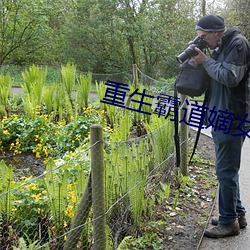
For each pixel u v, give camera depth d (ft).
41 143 18.19
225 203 10.84
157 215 12.09
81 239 9.18
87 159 12.29
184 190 14.28
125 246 9.47
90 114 21.81
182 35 64.49
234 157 10.21
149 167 13.01
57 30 64.08
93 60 63.21
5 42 56.24
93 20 60.64
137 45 60.44
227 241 10.96
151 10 60.29
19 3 53.42
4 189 9.43
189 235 11.18
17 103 25.57
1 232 9.37
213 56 10.03
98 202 8.05
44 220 9.82
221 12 58.54
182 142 15.31
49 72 39.06
